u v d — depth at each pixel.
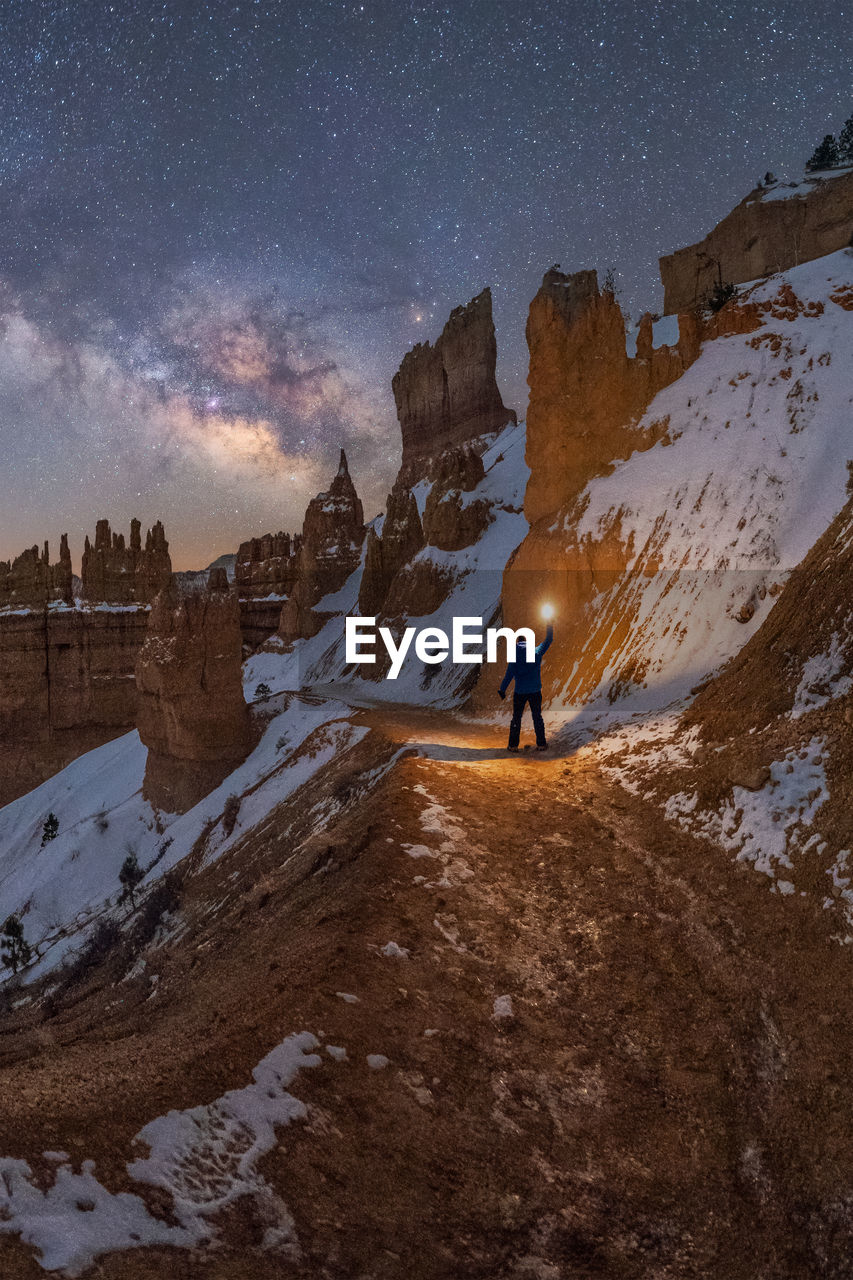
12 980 28.55
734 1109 7.00
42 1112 5.81
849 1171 6.14
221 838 31.98
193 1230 5.00
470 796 14.88
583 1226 5.72
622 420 33.06
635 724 18.72
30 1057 8.74
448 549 61.84
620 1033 8.04
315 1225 5.26
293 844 22.06
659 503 28.33
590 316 33.84
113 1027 9.38
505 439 94.56
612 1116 6.91
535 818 13.83
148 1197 5.18
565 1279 5.22
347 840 13.43
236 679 39.72
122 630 68.19
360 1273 4.94
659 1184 6.21
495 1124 6.59
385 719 33.34
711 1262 5.56
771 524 23.83
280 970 8.64
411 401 110.69
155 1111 5.99
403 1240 5.29
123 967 20.64
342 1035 7.30
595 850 12.31
